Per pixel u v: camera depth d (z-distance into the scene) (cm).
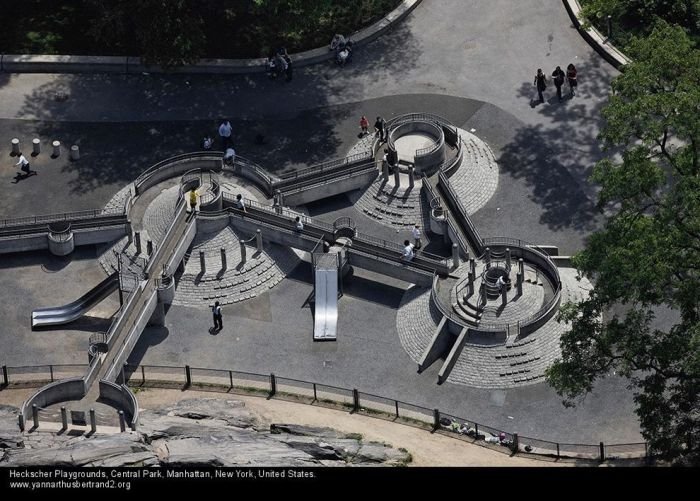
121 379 13925
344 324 14712
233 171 15962
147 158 16288
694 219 12012
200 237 15350
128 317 14312
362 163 15975
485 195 15862
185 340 14588
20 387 13788
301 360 14388
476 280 14712
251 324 14750
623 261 12156
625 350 12431
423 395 14012
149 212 15562
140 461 11400
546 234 15450
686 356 12144
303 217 15288
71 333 14525
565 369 12562
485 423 13725
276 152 16325
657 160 15400
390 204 15788
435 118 16400
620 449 13225
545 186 15925
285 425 12500
